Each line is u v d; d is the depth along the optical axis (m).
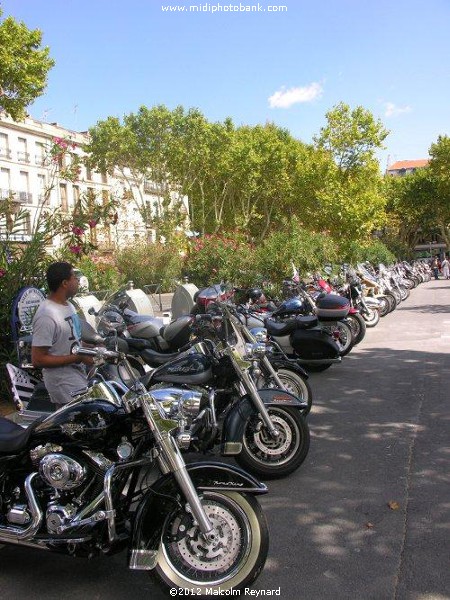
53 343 4.36
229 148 36.31
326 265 16.78
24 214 7.67
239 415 4.73
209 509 3.25
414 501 4.39
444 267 49.16
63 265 4.46
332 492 4.64
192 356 4.77
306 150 37.97
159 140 35.38
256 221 44.72
